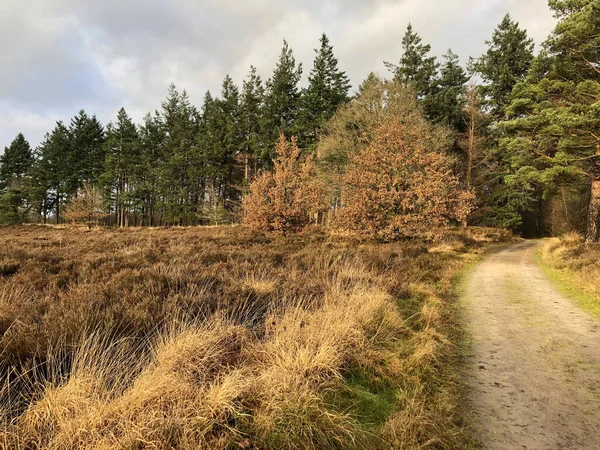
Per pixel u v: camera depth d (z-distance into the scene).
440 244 17.03
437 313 6.42
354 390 3.65
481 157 32.91
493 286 9.63
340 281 7.29
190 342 3.79
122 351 3.57
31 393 2.95
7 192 54.00
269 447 2.70
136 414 2.72
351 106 30.03
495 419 3.35
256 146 39.69
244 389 3.17
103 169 54.56
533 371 4.40
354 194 17.05
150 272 7.46
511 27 32.44
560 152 15.10
